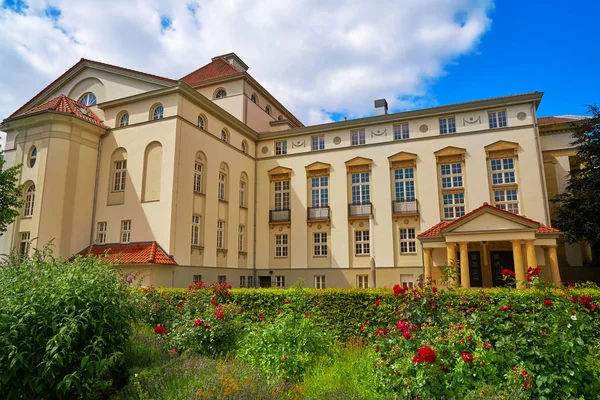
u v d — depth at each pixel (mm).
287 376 7293
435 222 26906
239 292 12859
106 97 26328
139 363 7977
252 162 31750
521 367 5949
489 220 20844
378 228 28219
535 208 24906
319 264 29281
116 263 9688
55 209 21844
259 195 31609
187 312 10258
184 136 23406
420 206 27438
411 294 8312
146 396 6406
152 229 22234
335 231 29266
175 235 21984
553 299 6871
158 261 20578
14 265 8352
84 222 23328
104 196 24109
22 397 5789
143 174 23234
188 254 22922
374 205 28547
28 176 22703
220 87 32656
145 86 24828
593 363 5945
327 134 30906
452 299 8695
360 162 29359
